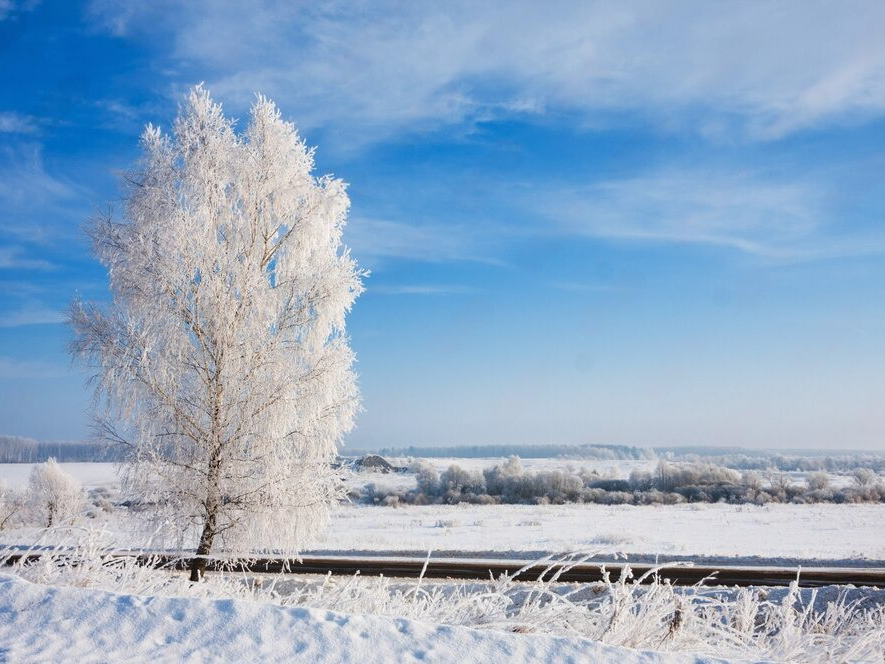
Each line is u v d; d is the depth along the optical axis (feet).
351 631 11.36
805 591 38.45
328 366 40.65
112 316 39.45
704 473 207.21
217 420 39.34
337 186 44.88
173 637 10.86
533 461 475.31
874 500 183.52
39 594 12.36
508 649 11.16
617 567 46.75
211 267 40.81
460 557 54.95
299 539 39.24
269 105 44.37
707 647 14.93
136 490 37.96
